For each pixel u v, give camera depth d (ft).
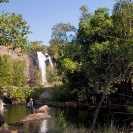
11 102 107.14
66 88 101.91
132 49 23.97
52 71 160.76
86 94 86.43
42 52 171.12
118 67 27.37
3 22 39.27
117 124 54.49
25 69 148.97
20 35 40.83
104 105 87.81
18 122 60.18
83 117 67.51
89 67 46.68
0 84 56.18
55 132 46.70
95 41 76.23
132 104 72.18
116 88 76.69
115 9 46.62
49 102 106.83
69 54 79.71
